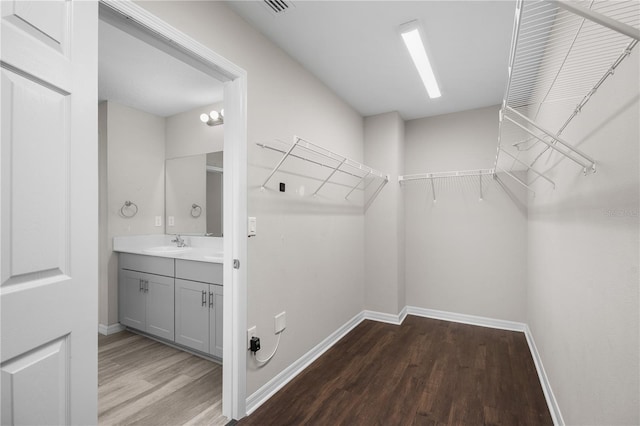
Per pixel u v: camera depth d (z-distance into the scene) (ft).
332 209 9.18
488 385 6.67
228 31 5.44
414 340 9.19
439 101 10.02
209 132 10.12
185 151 10.76
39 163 2.67
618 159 3.18
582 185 4.36
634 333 2.85
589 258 4.07
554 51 5.32
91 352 3.11
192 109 10.56
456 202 10.94
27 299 2.58
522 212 9.96
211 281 7.68
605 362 3.51
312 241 8.14
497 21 5.98
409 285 11.71
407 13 5.77
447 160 11.07
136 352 8.34
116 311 9.91
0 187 2.40
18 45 2.50
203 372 7.23
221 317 7.50
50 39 2.78
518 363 7.67
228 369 5.62
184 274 8.22
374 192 11.16
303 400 6.17
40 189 2.68
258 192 6.14
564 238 5.32
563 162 5.40
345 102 10.01
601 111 3.65
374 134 11.22
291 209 7.25
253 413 5.76
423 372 7.25
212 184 10.01
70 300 2.92
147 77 8.17
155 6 4.18
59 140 2.84
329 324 8.93
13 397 2.51
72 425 2.94
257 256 6.12
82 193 3.03
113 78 8.21
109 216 9.77
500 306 10.25
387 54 7.22
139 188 10.56
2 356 2.41
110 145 9.77
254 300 6.04
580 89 4.05
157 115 11.12
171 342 8.85
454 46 6.87
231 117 5.70
